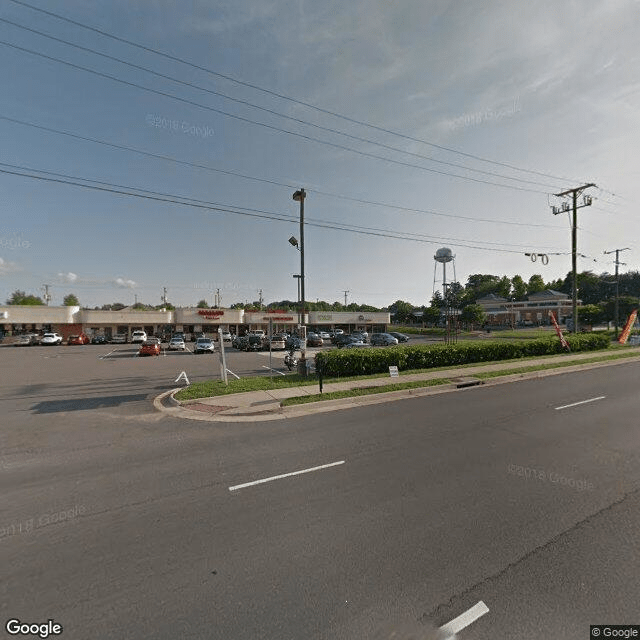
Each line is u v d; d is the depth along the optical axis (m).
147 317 54.91
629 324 28.19
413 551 3.51
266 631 2.61
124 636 2.58
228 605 2.86
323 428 7.86
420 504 4.43
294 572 3.23
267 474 5.44
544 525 3.93
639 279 93.94
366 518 4.14
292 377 14.27
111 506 4.51
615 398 10.27
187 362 23.50
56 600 2.93
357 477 5.27
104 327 53.69
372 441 6.88
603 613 2.72
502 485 4.91
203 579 3.16
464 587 3.01
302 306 15.56
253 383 12.98
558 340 21.91
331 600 2.90
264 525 4.03
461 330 74.50
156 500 4.66
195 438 7.28
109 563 3.39
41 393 12.38
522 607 2.79
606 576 3.11
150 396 11.78
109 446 6.82
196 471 5.60
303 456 6.17
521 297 103.62
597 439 6.76
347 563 3.35
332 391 11.40
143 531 3.94
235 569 3.29
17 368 20.20
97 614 2.78
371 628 2.62
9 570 3.30
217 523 4.09
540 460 5.77
